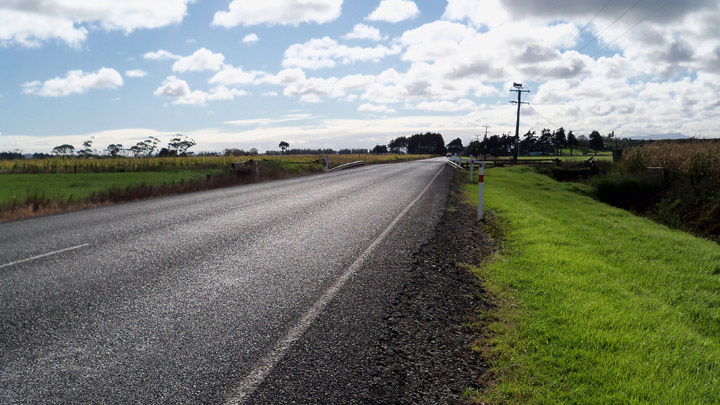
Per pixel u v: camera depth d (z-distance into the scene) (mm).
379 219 9414
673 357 3303
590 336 3635
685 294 5086
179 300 4453
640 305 4512
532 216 10391
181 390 2826
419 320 4043
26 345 3438
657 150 26797
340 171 30844
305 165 34094
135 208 11625
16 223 9641
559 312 4184
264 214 10094
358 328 3828
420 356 3359
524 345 3516
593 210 14836
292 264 5832
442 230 8375
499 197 14609
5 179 27656
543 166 44188
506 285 5102
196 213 10352
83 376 2988
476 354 3422
